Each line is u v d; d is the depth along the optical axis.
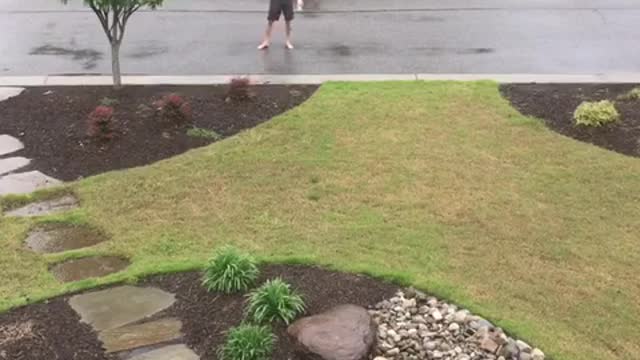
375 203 7.14
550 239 6.52
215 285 5.64
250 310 5.33
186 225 6.82
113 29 9.75
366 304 5.48
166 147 8.39
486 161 7.96
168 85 10.22
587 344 5.18
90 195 7.40
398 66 11.09
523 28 12.91
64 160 8.16
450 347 5.04
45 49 11.95
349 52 11.74
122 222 6.91
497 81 10.32
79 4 14.33
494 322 5.36
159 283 5.88
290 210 7.04
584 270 6.07
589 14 13.66
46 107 9.44
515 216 6.89
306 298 5.52
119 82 9.98
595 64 11.20
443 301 5.59
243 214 6.98
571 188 7.40
